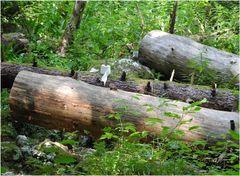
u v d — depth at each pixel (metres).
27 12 12.19
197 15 12.91
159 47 9.41
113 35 11.03
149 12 12.00
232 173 4.36
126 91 6.84
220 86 8.58
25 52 10.36
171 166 5.10
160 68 9.45
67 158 4.45
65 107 6.37
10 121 6.97
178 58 9.13
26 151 6.05
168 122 5.96
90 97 6.33
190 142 5.82
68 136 6.64
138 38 10.93
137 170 5.07
